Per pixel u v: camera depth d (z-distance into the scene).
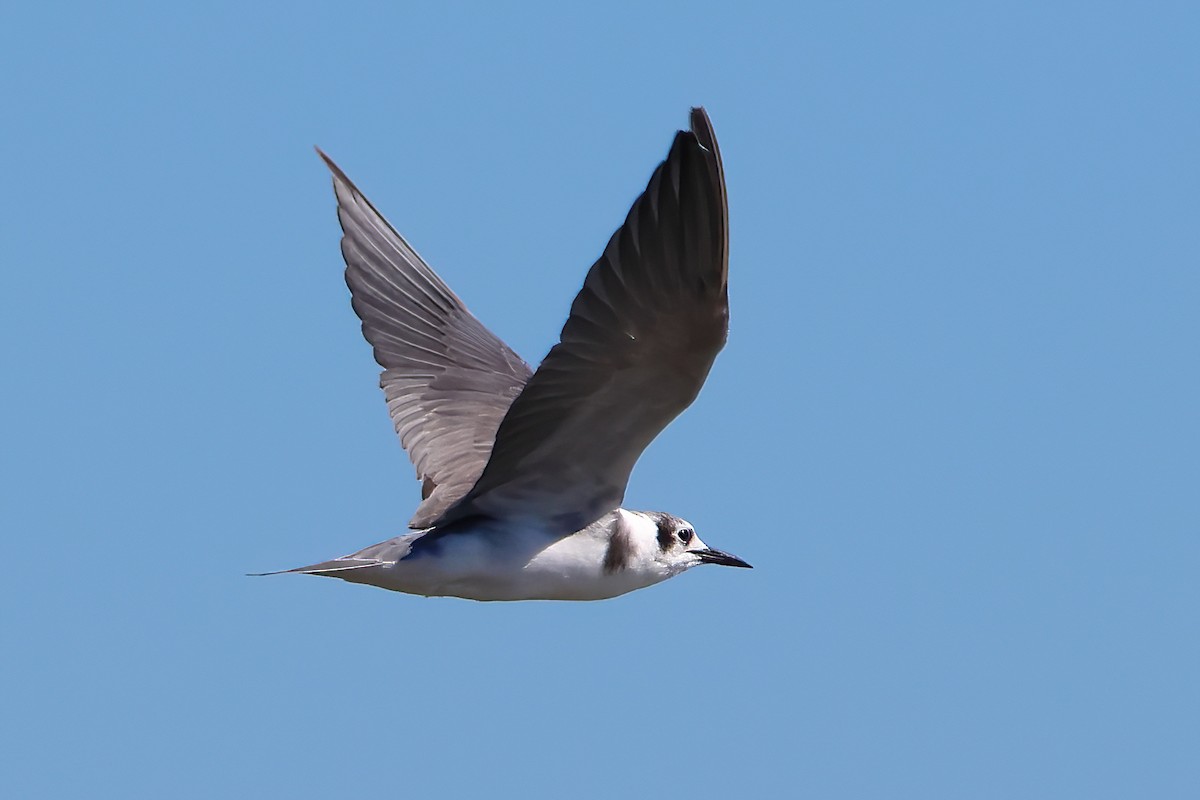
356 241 17.06
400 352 16.95
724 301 12.35
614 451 14.14
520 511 14.65
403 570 14.20
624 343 12.75
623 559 15.13
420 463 16.36
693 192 11.89
